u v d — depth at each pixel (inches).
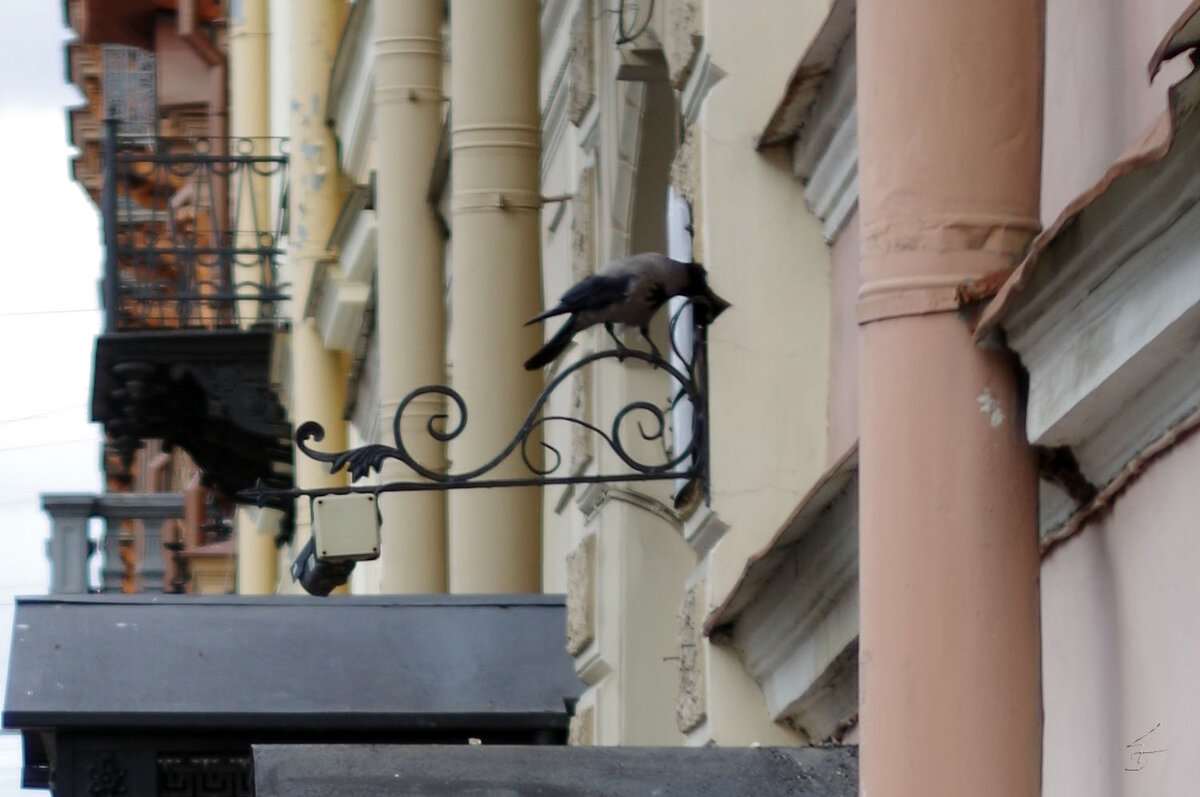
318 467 1664.6
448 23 1146.0
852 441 571.5
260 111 1991.9
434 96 1050.7
